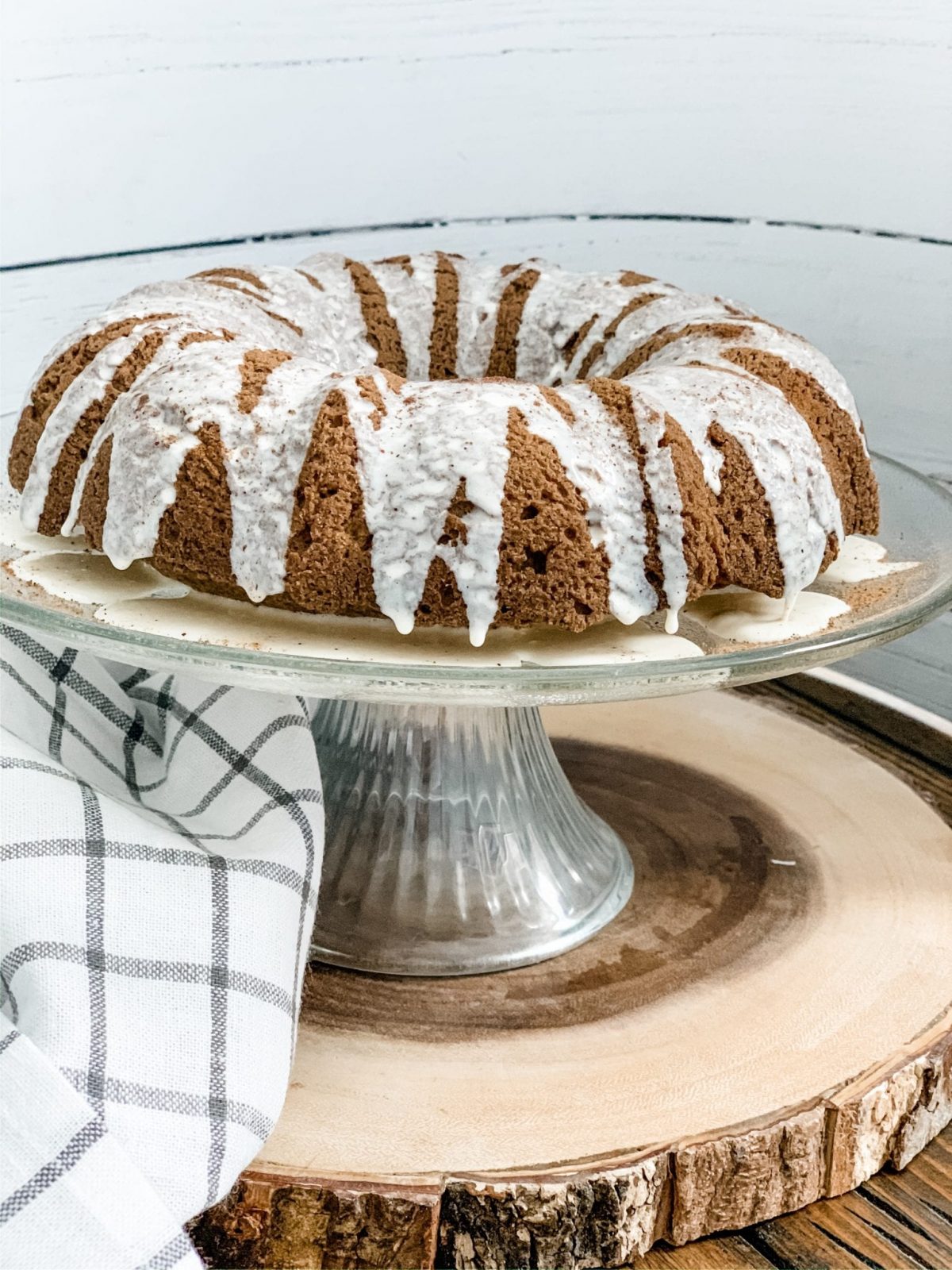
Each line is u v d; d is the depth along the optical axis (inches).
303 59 43.2
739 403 32.5
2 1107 28.3
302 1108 30.1
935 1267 29.7
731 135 43.8
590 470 30.9
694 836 36.3
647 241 45.2
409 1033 31.5
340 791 34.8
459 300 38.9
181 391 31.5
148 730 34.1
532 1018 31.8
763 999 32.1
